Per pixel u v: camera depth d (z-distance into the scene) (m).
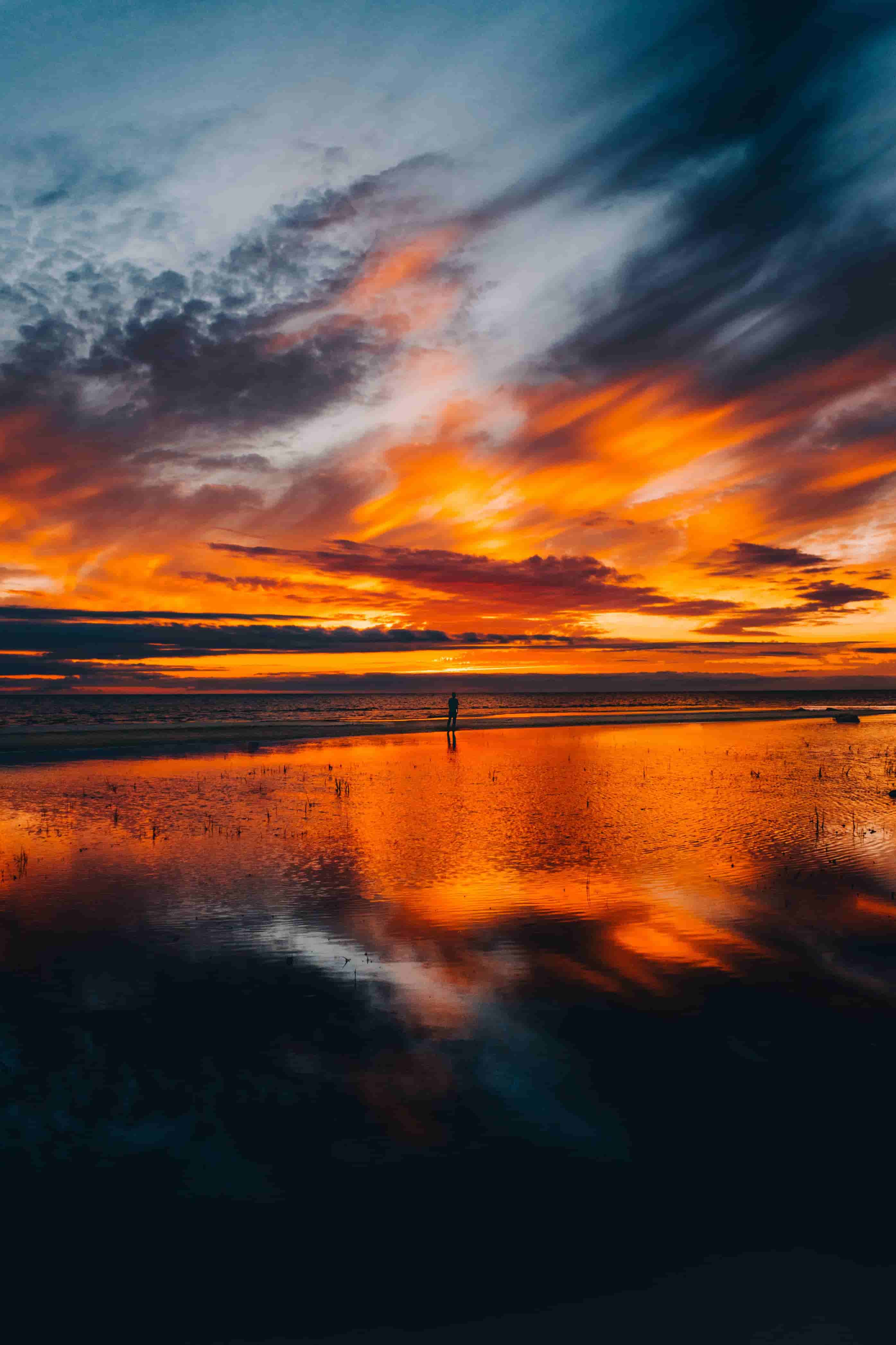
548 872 12.81
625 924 10.09
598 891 11.68
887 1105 5.70
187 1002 7.55
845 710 97.62
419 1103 5.73
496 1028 7.03
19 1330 3.80
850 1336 3.75
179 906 10.84
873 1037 6.81
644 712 87.00
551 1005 7.52
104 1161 5.03
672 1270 4.15
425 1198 4.69
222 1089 5.92
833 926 9.96
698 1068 6.27
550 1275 4.12
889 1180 4.86
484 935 9.64
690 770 28.55
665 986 8.01
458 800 21.23
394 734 49.44
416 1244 4.33
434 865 13.41
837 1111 5.61
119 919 10.22
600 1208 4.61
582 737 47.22
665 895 11.43
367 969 8.48
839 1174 4.91
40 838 15.61
